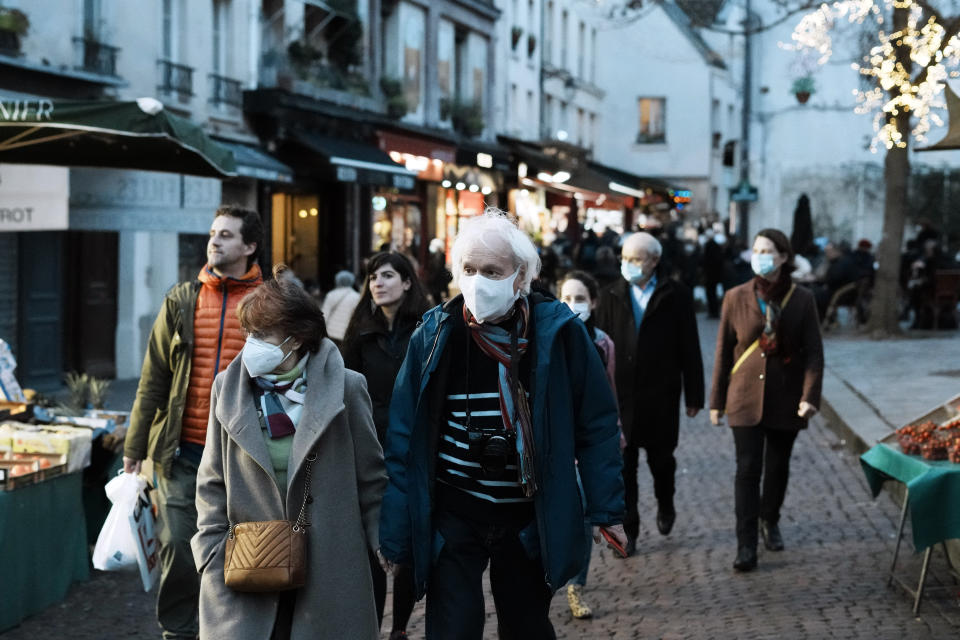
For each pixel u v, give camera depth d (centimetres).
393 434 400
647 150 5466
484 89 3681
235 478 387
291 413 388
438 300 2517
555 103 4556
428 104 3203
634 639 566
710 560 715
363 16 2772
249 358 384
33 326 1559
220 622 376
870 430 1077
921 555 713
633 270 715
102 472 714
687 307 721
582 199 4509
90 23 1686
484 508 398
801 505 868
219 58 2125
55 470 636
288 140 2267
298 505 383
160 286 1792
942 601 621
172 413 521
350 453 394
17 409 710
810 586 653
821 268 2366
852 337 2086
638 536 781
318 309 394
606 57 5450
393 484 396
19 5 1511
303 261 2558
